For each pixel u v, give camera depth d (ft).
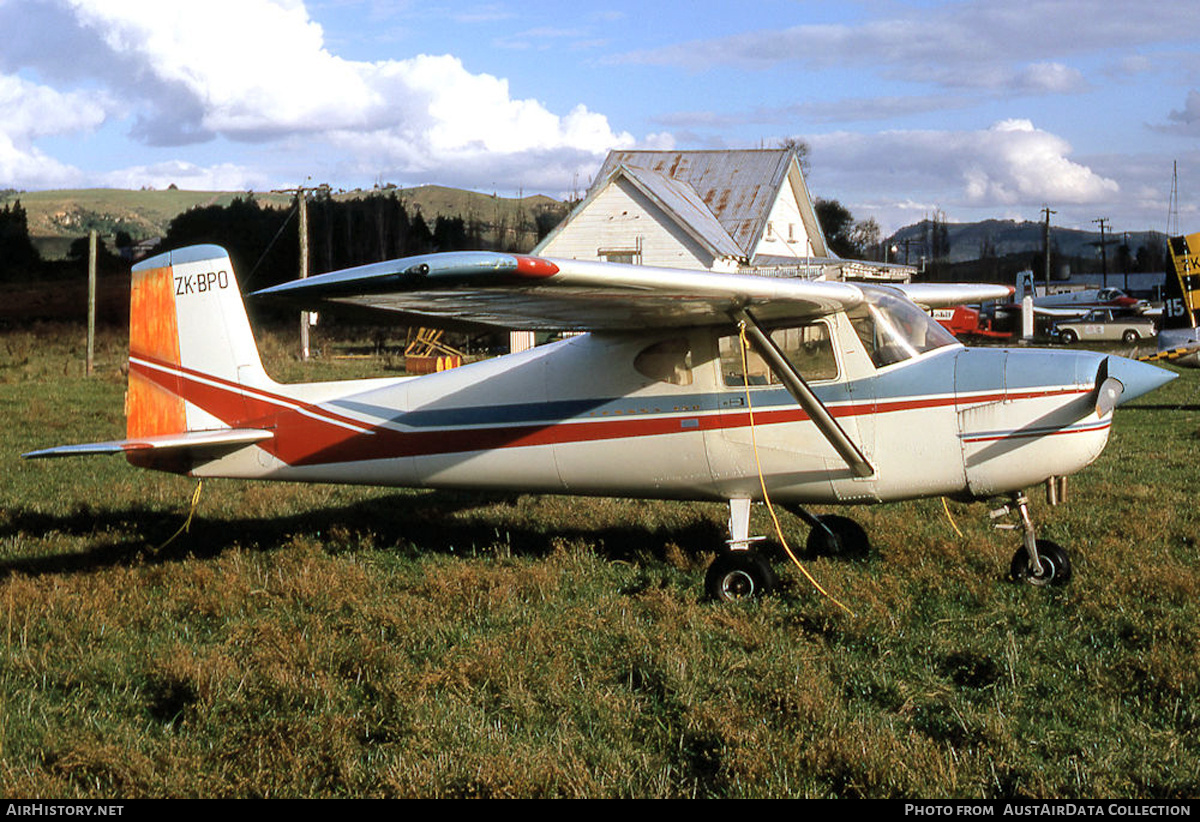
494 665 15.28
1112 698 14.08
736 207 106.93
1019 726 13.37
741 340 20.59
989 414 19.98
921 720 13.76
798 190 116.98
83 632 17.76
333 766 12.60
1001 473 20.07
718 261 96.07
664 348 21.71
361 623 17.81
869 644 16.74
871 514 27.40
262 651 16.05
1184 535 23.49
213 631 18.19
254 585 20.79
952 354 20.72
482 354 96.78
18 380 74.59
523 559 22.94
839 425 20.75
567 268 15.98
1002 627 17.51
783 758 12.43
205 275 25.44
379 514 28.58
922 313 21.61
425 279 15.17
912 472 20.56
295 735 13.05
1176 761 12.12
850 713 13.91
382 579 21.45
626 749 12.89
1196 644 15.64
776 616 18.29
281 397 25.05
